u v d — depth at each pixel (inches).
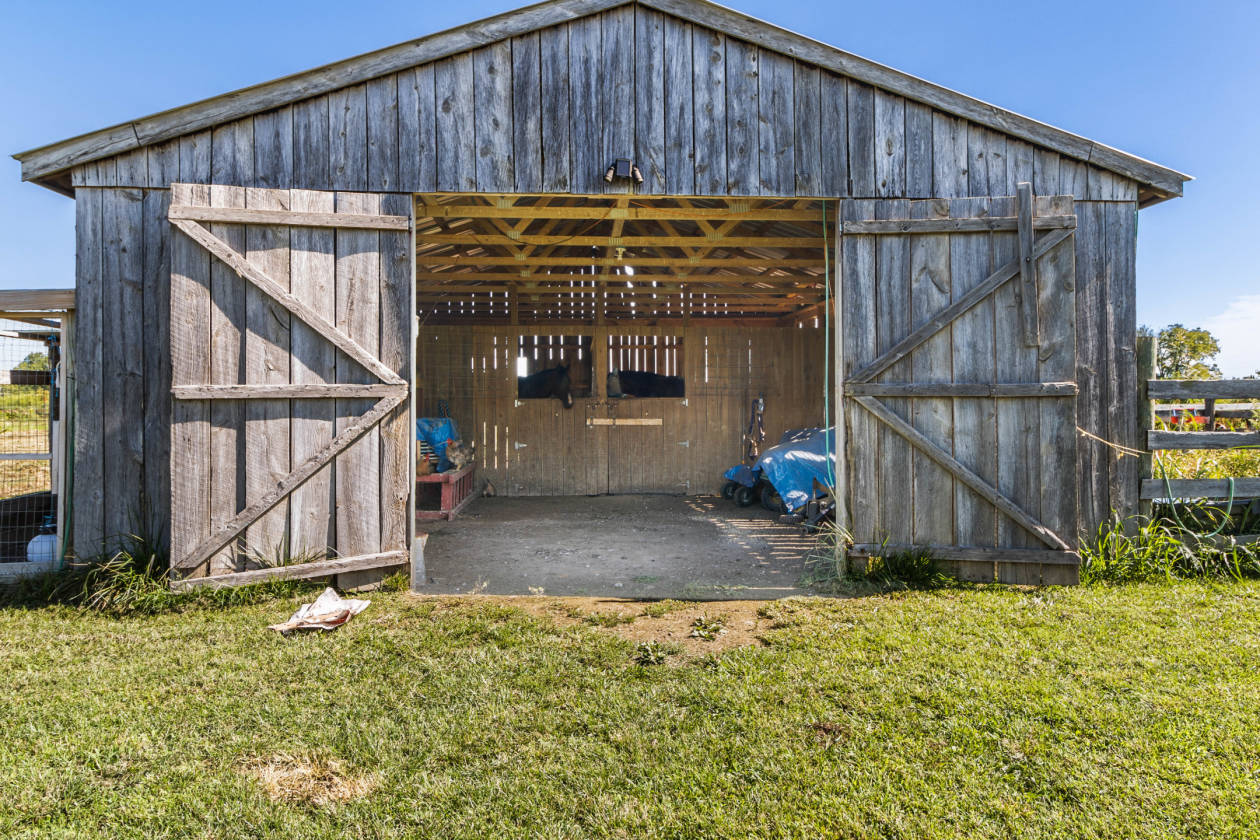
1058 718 101.0
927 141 190.2
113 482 173.8
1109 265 192.9
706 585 187.0
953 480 182.1
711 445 405.1
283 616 150.4
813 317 421.7
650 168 187.3
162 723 101.9
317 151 179.8
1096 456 191.3
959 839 75.3
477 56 184.1
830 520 270.8
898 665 121.0
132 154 175.8
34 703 107.9
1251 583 173.3
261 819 79.7
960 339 182.5
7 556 190.4
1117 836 75.5
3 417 228.5
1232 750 91.7
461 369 393.4
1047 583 178.7
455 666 122.7
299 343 170.6
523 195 185.9
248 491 166.6
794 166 189.2
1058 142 189.5
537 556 231.3
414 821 79.5
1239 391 187.8
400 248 177.5
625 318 428.1
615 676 118.6
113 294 175.0
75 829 77.8
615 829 77.9
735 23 187.5
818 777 87.3
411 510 178.1
